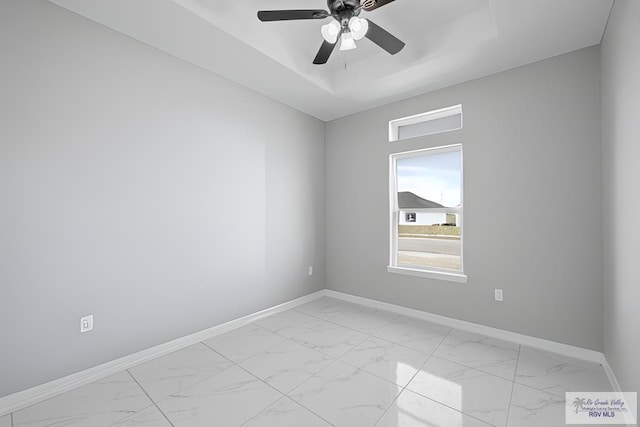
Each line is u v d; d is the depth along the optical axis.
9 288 1.76
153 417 1.70
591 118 2.30
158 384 2.02
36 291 1.86
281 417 1.69
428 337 2.76
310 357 2.39
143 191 2.35
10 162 1.76
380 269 3.59
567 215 2.40
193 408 1.77
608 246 2.07
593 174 2.29
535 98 2.55
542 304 2.52
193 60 2.60
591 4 1.85
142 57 2.33
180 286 2.59
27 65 1.81
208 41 2.30
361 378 2.08
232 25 2.22
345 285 3.94
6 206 1.75
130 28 2.15
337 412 1.73
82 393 1.92
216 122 2.86
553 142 2.46
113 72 2.17
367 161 3.71
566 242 2.41
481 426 1.61
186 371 2.19
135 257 2.31
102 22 2.09
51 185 1.91
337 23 1.96
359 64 3.05
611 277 2.00
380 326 3.03
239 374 2.14
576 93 2.36
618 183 1.81
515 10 1.92
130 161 2.28
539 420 1.65
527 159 2.59
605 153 2.11
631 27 1.53
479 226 2.84
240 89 3.07
